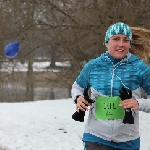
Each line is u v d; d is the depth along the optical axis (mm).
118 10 16672
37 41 24500
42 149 11586
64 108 21172
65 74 29344
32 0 17438
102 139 5496
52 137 13195
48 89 41250
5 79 36875
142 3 16453
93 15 17578
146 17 16781
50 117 17719
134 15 16391
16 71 35688
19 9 17531
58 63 31500
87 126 5656
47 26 18953
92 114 5609
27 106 22078
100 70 5598
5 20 18062
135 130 5488
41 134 13695
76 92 5887
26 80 37000
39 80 36375
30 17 18234
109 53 5582
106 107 5445
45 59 35906
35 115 18406
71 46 21703
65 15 18266
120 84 5434
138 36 6453
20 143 12297
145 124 15195
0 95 37688
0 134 13648
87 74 5688
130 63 5496
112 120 5414
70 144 12188
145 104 5148
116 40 5523
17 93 38656
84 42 21438
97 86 5547
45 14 19156
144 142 12078
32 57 34875
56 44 21938
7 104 23219
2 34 18078
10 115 18359
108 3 16812
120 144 5469
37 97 40844
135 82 5434
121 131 5422
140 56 6621
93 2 17594
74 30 19188
